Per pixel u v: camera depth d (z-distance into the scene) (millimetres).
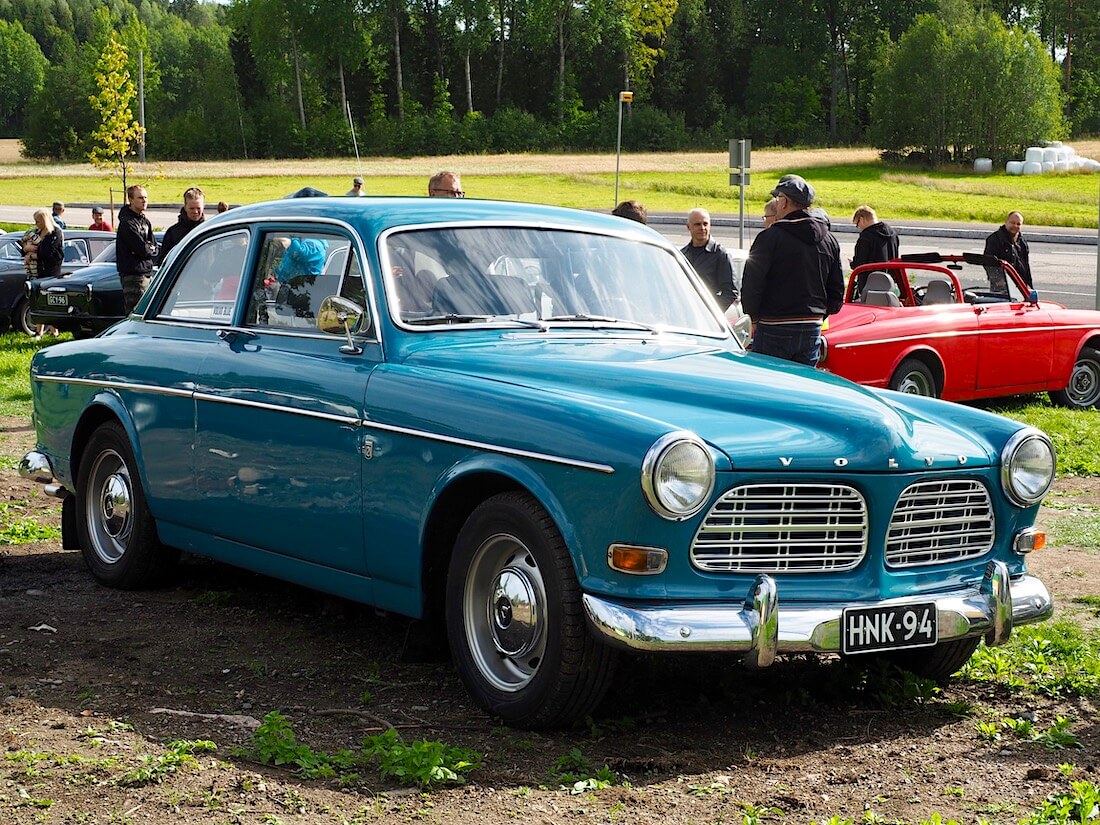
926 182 62406
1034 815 3707
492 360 4781
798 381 4738
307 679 4922
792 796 3842
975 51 75438
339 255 5277
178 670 5004
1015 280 12727
